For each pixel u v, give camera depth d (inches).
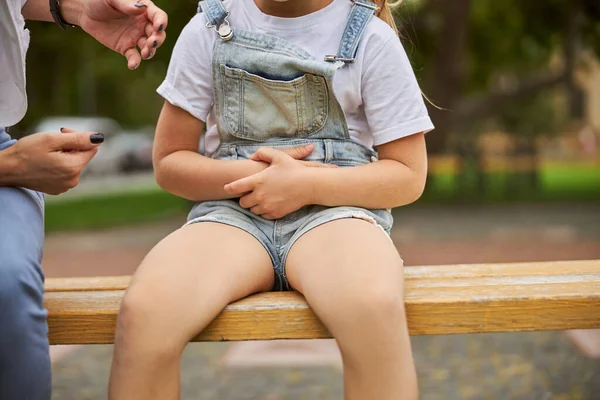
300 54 76.5
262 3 78.7
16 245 61.3
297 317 65.4
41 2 79.0
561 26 561.9
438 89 530.6
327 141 77.6
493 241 328.5
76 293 73.5
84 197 639.8
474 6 565.6
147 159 979.9
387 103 76.0
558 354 149.9
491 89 651.5
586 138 1272.1
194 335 63.7
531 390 129.4
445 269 81.1
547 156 1254.3
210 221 73.0
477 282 73.5
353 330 60.4
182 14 420.8
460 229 378.0
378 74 76.2
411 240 336.8
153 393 60.0
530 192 604.4
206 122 83.8
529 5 554.3
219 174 75.2
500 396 126.7
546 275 76.9
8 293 58.4
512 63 613.9
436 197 569.6
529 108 1137.4
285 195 72.4
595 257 274.8
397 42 77.7
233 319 65.4
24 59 70.5
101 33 75.7
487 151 625.6
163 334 60.2
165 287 61.9
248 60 77.1
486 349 154.8
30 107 586.2
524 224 394.6
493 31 583.5
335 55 76.4
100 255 310.2
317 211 74.7
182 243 67.8
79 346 164.6
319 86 76.0
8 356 58.7
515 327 66.9
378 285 61.3
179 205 563.8
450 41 517.3
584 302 66.9
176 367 61.3
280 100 76.6
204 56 78.9
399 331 60.3
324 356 149.2
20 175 65.6
